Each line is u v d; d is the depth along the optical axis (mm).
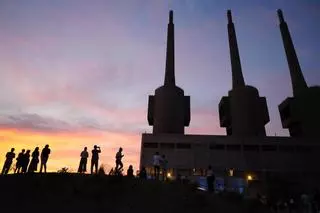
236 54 85250
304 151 59031
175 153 57438
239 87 77625
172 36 88188
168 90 74938
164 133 63312
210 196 15273
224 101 80000
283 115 82000
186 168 55594
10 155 16750
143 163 55906
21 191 12219
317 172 55594
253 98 75438
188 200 13633
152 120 77312
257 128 71188
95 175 14594
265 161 57156
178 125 70875
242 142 59375
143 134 59625
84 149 17531
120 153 17406
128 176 16078
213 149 58344
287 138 60375
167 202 13188
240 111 73500
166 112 71500
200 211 12945
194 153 57531
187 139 59219
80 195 12242
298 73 82625
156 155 18250
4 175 14367
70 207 11172
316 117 70438
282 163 57000
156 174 17922
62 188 12758
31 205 11070
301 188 48375
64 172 15125
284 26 92062
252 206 15273
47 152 16062
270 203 21828
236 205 14906
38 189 12492
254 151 58562
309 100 73375
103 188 13062
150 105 78562
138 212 11711
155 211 12039
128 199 12734
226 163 56500
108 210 11391
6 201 11219
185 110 77688
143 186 14609
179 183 16188
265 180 51375
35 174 14609
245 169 55906
